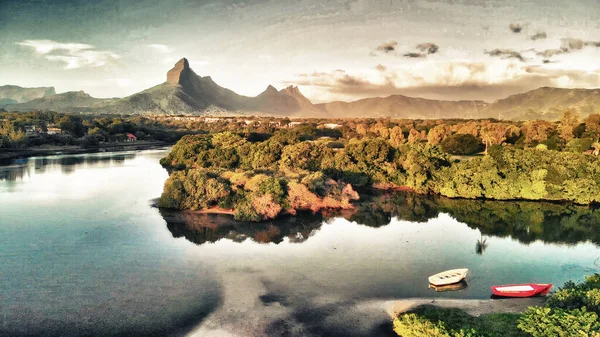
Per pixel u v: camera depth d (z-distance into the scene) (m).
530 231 59.66
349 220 65.12
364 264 45.00
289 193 69.12
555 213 71.06
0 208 67.62
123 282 38.72
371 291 37.81
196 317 32.34
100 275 40.34
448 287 39.09
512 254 49.22
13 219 60.81
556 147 123.12
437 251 50.00
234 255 47.19
